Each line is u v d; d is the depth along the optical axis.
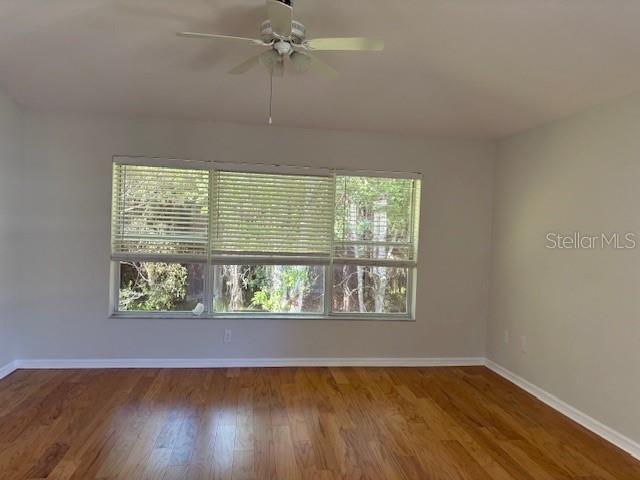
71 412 2.97
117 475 2.25
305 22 2.17
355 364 4.18
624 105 2.78
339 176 4.14
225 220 3.99
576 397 3.11
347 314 4.23
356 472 2.35
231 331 4.02
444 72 2.74
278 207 4.05
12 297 3.65
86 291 3.83
